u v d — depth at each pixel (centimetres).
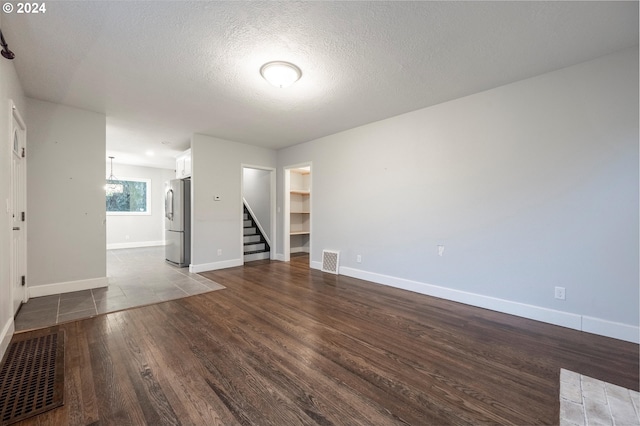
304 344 220
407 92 306
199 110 356
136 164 782
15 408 146
